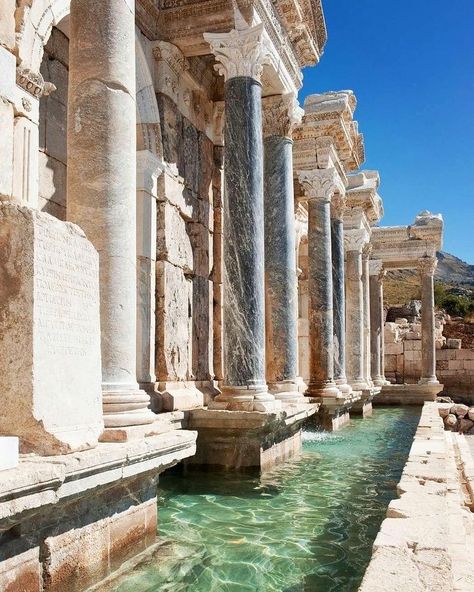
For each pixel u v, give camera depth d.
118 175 7.36
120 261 7.27
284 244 14.59
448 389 37.16
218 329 14.64
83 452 5.38
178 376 12.56
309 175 19.97
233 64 12.20
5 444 4.54
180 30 12.51
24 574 4.59
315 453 14.14
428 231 32.91
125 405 6.93
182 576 5.86
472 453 14.95
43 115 10.44
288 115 14.88
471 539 6.00
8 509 4.17
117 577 5.74
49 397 5.30
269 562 6.38
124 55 7.61
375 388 27.19
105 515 5.75
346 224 26.31
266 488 10.00
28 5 8.39
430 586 4.29
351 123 21.34
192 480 10.48
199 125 14.19
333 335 21.45
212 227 14.73
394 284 85.25
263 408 11.14
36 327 5.19
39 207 10.27
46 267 5.36
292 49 14.94
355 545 7.03
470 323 45.88
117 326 7.17
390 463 12.70
